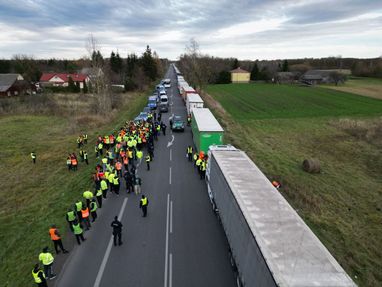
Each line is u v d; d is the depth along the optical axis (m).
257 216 10.92
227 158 17.62
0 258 13.80
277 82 114.81
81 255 14.12
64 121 45.84
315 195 20.84
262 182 14.03
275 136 38.94
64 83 95.38
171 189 21.38
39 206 18.97
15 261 13.61
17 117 48.78
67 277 12.66
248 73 122.50
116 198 19.98
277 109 59.84
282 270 8.16
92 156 28.92
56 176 24.06
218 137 25.33
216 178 17.11
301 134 40.06
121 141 30.09
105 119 44.66
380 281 12.80
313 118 50.72
